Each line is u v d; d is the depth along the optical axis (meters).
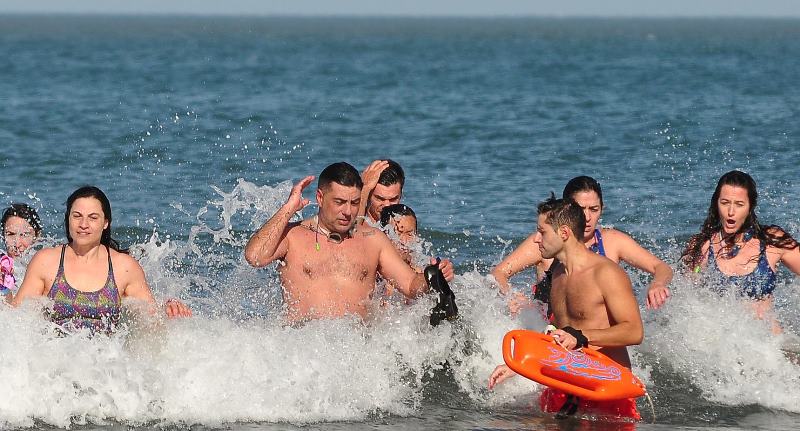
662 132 72.00
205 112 86.44
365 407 23.00
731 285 27.41
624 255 26.34
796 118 81.00
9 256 27.94
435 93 109.38
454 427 21.88
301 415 22.38
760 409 23.33
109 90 109.12
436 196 47.00
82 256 23.77
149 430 21.41
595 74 146.12
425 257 28.14
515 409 23.14
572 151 62.31
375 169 28.36
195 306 28.77
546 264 27.48
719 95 105.12
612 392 21.27
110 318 23.61
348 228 25.33
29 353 22.47
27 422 21.50
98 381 22.41
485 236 39.53
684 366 25.41
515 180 51.62
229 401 22.48
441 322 24.91
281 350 23.75
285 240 25.25
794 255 27.38
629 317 21.17
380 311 25.62
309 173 54.09
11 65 157.62
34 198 45.56
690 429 21.84
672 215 42.84
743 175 27.50
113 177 51.12
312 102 97.69
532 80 132.12
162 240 38.06
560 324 22.67
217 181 50.62
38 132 68.81
